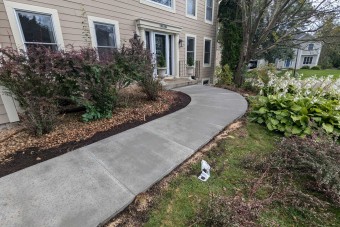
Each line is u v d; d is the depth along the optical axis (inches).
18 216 65.3
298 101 149.9
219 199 71.1
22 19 172.1
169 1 322.7
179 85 319.6
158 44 322.0
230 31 414.9
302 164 92.4
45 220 63.8
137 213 69.6
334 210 74.0
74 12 203.6
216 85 359.9
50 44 192.4
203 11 404.2
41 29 185.3
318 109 138.2
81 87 137.6
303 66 1243.2
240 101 222.4
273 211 72.4
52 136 123.7
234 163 101.4
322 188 81.7
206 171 91.4
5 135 125.0
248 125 154.5
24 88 119.8
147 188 80.2
